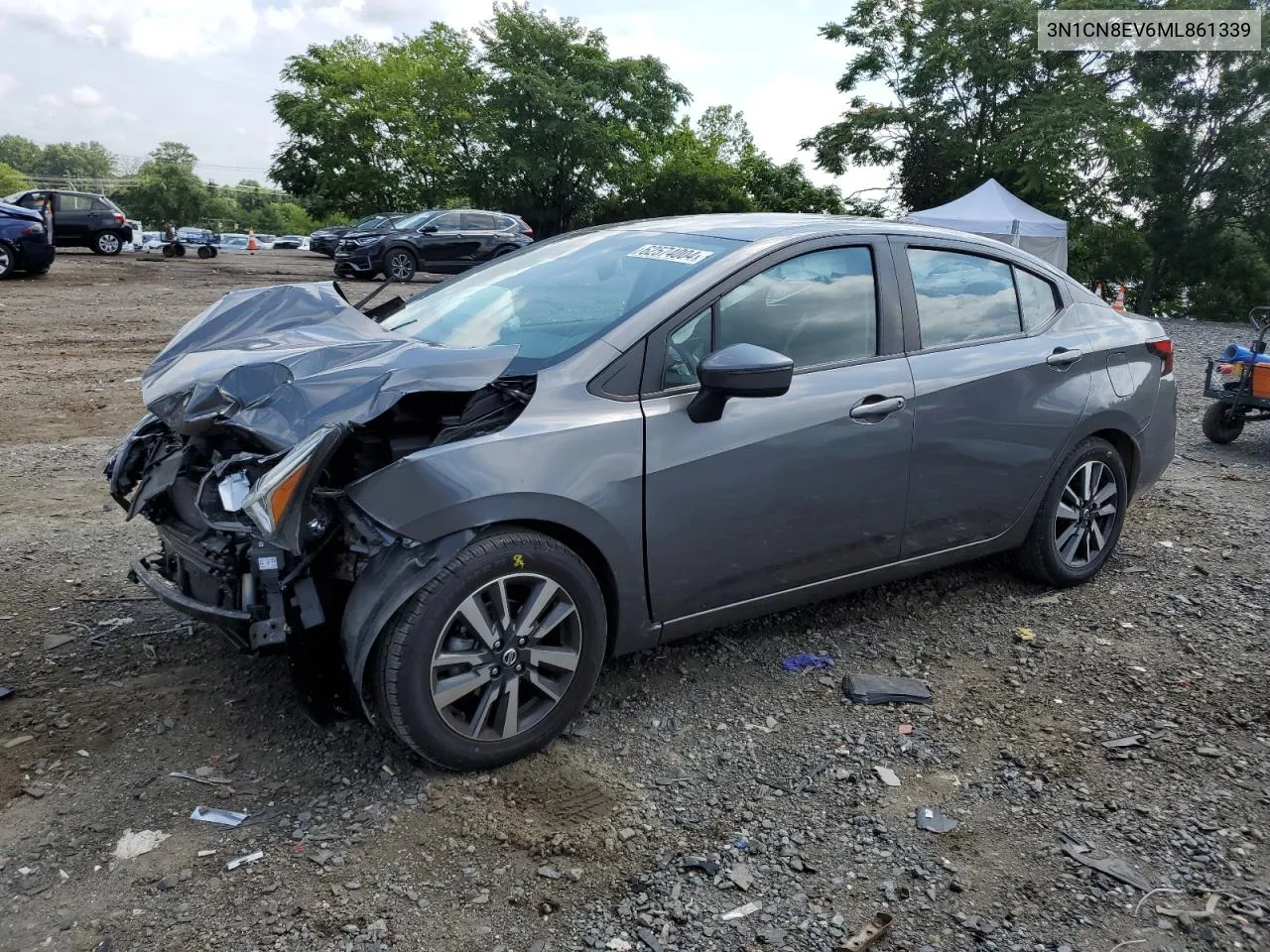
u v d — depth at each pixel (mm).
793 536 3580
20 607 4117
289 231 123625
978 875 2680
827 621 4234
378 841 2721
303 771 3031
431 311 4020
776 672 3777
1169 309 37312
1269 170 31609
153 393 3205
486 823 2814
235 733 3219
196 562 3018
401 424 3135
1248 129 31703
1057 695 3666
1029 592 4602
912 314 3916
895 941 2430
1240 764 3227
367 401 2770
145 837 2705
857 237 3854
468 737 2996
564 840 2748
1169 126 32750
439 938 2385
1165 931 2482
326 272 24375
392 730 2951
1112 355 4574
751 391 3041
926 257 4051
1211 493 6551
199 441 3172
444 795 2932
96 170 199875
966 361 4004
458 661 2943
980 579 4734
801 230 3750
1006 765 3205
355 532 2885
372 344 3180
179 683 3518
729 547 3436
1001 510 4242
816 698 3598
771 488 3459
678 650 3916
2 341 11062
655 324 3289
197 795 2895
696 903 2531
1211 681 3783
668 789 3018
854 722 3443
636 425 3168
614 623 3324
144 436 3662
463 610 2895
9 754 3062
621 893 2559
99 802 2846
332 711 2973
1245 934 2479
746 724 3406
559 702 3160
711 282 3424
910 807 2971
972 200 24266
